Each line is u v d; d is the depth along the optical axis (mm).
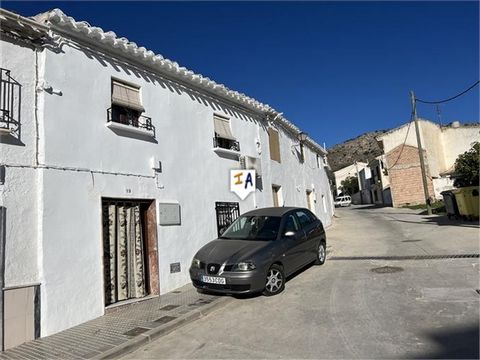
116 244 7527
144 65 8500
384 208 36750
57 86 6578
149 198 8156
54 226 6223
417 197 35875
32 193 6055
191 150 9641
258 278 6902
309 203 19641
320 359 4293
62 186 6434
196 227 9422
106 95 7508
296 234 8492
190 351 4949
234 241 7953
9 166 5789
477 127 41156
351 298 6492
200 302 7062
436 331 4770
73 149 6711
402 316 5402
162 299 7629
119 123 7539
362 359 4188
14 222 5766
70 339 5633
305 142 19234
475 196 15562
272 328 5477
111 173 7371
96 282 6789
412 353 4223
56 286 6133
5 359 5027
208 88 10398
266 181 13391
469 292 6207
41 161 6203
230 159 11289
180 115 9422
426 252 10055
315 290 7254
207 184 10086
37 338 5793
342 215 31844
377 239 13883
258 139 13148
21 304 5684
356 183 66375
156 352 5043
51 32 6602
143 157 8164
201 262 7363
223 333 5496
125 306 7250
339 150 125312
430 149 38938
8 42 6031
